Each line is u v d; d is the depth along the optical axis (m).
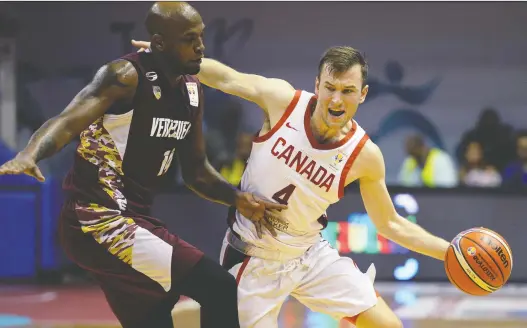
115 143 5.67
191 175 6.33
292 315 11.00
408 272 13.66
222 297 5.84
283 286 6.45
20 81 16.89
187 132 6.00
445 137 17.23
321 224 6.51
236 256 6.56
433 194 13.88
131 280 5.88
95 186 5.73
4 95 16.61
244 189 6.45
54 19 16.95
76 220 5.76
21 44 16.89
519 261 13.77
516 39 17.06
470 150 15.15
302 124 6.16
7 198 13.89
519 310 11.57
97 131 5.66
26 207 13.94
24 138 16.73
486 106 17.22
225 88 6.32
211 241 13.99
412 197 13.91
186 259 5.79
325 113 5.93
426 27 17.12
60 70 17.00
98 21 17.03
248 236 6.43
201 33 5.68
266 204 6.20
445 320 10.80
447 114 17.23
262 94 6.27
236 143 15.55
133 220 5.80
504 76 17.14
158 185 6.07
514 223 13.75
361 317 6.41
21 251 13.91
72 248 5.87
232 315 5.88
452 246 6.29
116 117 5.59
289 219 6.32
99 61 17.09
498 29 17.06
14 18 16.80
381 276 13.74
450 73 17.19
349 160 6.20
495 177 15.01
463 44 17.14
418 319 10.89
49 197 14.03
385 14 17.09
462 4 17.02
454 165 17.03
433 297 12.58
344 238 13.67
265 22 17.11
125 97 5.53
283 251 6.41
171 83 5.73
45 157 5.15
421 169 15.45
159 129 5.73
